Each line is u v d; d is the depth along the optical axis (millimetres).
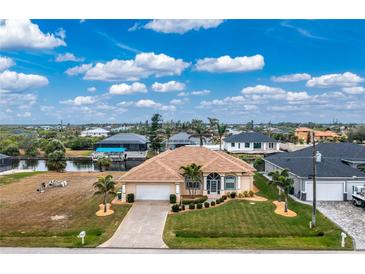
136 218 35188
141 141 109438
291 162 51375
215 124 111000
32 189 51344
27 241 28344
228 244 27453
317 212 36625
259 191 48031
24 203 42344
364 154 53250
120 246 27172
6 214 37219
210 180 45000
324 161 48375
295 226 32219
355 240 28297
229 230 31172
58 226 32812
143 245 27406
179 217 35469
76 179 60594
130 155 102438
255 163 66812
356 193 40125
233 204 40656
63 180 59156
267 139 87000
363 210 37531
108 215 36375
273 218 34812
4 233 30719
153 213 36969
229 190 45156
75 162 97500
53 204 41656
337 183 41969
